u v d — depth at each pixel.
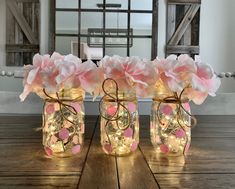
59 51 3.90
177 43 3.99
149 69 0.76
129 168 0.72
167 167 0.73
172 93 0.82
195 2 3.97
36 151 0.86
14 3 3.86
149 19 3.93
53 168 0.71
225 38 4.09
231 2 4.04
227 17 4.05
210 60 4.06
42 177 0.65
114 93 0.81
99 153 0.84
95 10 3.88
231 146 0.93
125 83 0.77
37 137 1.02
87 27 3.90
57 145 0.80
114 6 3.89
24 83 0.82
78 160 0.78
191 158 0.80
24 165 0.73
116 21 3.91
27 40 3.90
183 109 0.84
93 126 1.26
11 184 0.61
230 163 0.76
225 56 4.09
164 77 0.77
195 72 0.77
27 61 3.91
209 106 1.63
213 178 0.65
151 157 0.81
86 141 0.98
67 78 0.73
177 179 0.64
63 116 0.81
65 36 3.90
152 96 0.84
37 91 0.81
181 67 0.77
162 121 0.84
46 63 0.77
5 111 1.63
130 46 3.93
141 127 1.25
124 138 0.83
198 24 4.00
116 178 0.65
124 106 0.82
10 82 3.85
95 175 0.66
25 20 3.88
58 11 3.87
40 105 1.64
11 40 3.89
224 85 3.95
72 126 0.81
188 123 0.85
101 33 3.91
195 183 0.62
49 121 0.81
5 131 1.11
